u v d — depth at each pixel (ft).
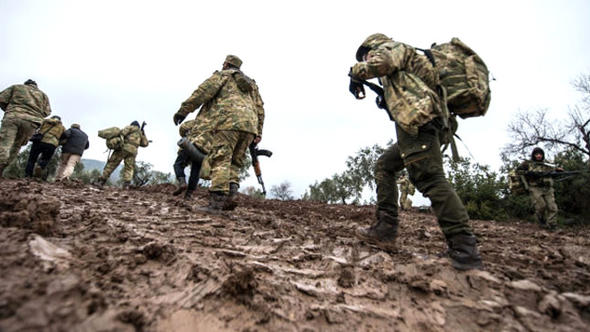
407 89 6.27
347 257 6.89
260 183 13.23
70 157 21.03
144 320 3.44
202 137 10.19
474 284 5.38
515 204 28.73
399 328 4.24
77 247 5.14
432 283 5.34
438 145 6.39
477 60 6.59
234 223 9.32
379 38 7.48
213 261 5.38
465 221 6.06
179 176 13.33
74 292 3.39
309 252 7.02
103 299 3.42
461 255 5.92
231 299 4.31
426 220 19.04
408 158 6.50
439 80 6.51
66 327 2.89
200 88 9.97
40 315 2.91
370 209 24.14
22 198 6.28
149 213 9.26
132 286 4.18
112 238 5.99
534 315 4.44
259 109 12.85
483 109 6.39
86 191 13.98
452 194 6.14
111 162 22.08
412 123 5.92
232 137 10.09
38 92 17.60
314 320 4.21
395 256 7.05
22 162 52.90
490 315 4.49
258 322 3.97
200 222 8.64
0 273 3.44
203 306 4.02
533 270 6.37
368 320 4.35
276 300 4.50
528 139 41.70
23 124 16.55
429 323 4.37
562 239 12.02
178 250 5.61
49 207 6.14
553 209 17.94
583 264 6.75
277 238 8.10
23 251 4.07
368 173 56.29
